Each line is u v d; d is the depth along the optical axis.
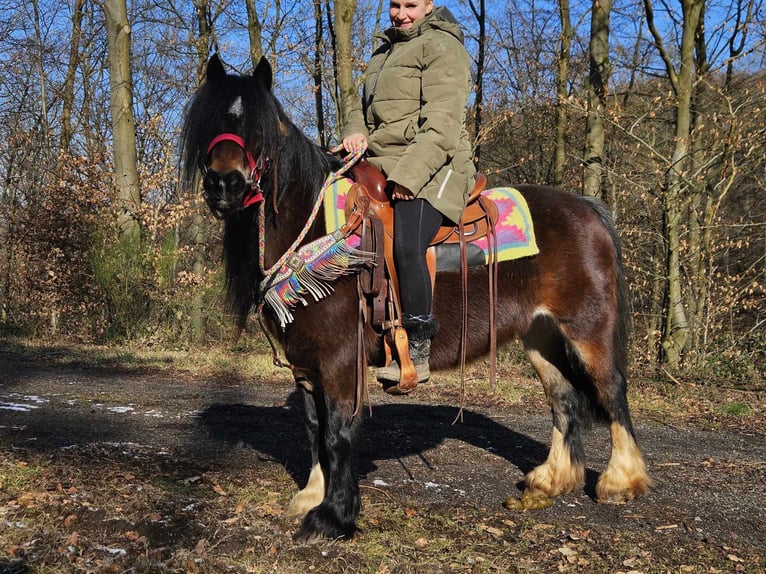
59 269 11.97
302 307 3.06
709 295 10.06
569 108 11.62
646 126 11.49
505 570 2.88
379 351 3.33
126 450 4.37
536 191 3.81
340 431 3.11
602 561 3.02
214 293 11.75
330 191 3.17
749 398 8.04
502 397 7.45
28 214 12.62
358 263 3.05
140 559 2.64
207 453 4.44
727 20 10.85
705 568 2.99
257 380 8.27
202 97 2.96
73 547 2.74
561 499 3.89
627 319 3.98
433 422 5.95
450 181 3.29
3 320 13.48
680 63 10.26
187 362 9.55
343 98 11.66
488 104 14.20
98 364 9.15
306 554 2.90
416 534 3.22
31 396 6.40
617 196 11.17
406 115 3.33
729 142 9.05
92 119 17.41
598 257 3.76
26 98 16.73
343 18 11.49
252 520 3.19
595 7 10.80
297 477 3.96
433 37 3.27
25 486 3.44
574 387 4.02
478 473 4.34
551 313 3.71
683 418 6.84
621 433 3.86
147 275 11.75
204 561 2.71
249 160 2.87
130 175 11.74
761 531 3.51
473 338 3.52
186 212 11.68
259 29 14.46
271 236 3.12
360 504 3.29
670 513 3.71
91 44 17.39
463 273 3.38
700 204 11.20
